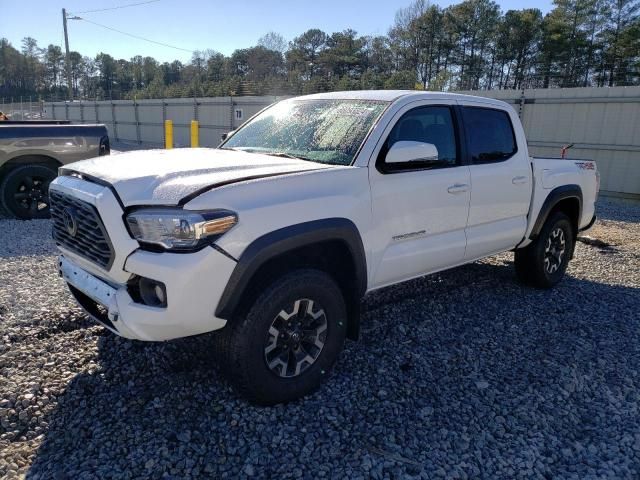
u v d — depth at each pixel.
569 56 61.19
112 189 2.94
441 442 2.98
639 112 12.59
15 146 7.95
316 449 2.87
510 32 66.50
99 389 3.33
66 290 4.93
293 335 3.20
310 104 4.42
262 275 3.14
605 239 8.62
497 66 68.88
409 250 3.92
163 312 2.77
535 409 3.34
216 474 2.66
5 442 2.82
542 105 14.13
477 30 67.44
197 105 25.08
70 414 3.08
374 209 3.57
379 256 3.68
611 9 59.72
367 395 3.41
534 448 2.96
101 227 2.88
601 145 13.29
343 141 3.76
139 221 2.82
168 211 2.79
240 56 88.50
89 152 8.53
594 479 2.73
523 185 4.96
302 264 3.34
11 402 3.12
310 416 3.15
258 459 2.77
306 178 3.24
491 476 2.73
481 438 3.03
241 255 2.88
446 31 68.19
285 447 2.87
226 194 2.88
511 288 5.71
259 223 2.95
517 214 5.00
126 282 2.94
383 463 2.78
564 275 6.34
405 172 3.80
